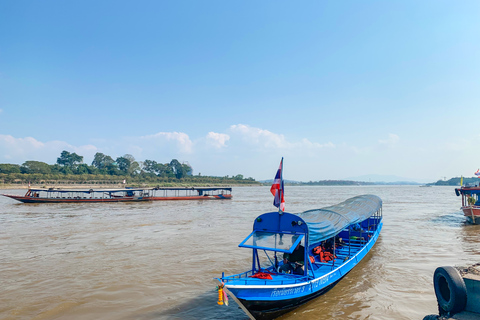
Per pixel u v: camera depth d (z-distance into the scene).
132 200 67.25
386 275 16.23
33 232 28.77
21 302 12.99
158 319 11.57
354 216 16.75
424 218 38.50
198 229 30.16
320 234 12.57
